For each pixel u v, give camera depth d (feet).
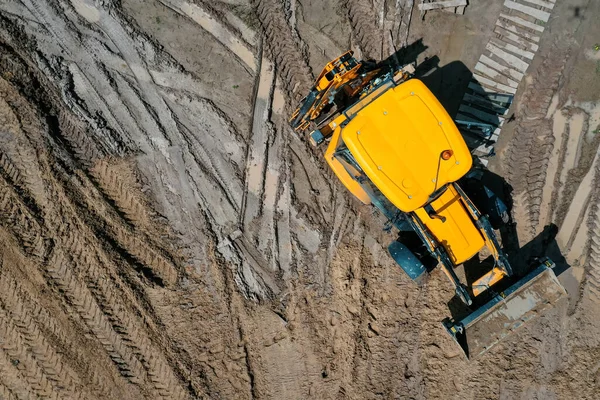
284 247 33.27
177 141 33.06
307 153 33.04
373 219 33.09
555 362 32.76
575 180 32.89
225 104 33.04
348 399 32.86
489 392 32.78
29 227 32.94
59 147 32.83
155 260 33.22
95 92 32.89
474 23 32.94
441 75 32.99
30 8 32.42
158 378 33.01
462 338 30.81
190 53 32.99
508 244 32.96
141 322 33.01
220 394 32.99
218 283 33.27
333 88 29.35
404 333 33.01
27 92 32.48
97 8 32.63
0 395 32.89
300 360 33.06
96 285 32.94
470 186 30.91
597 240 32.78
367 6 32.91
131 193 33.14
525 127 32.94
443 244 28.63
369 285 33.12
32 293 32.94
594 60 32.78
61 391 32.91
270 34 32.94
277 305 33.24
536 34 32.91
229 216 33.24
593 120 32.81
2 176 32.94
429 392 32.91
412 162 26.45
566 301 32.89
